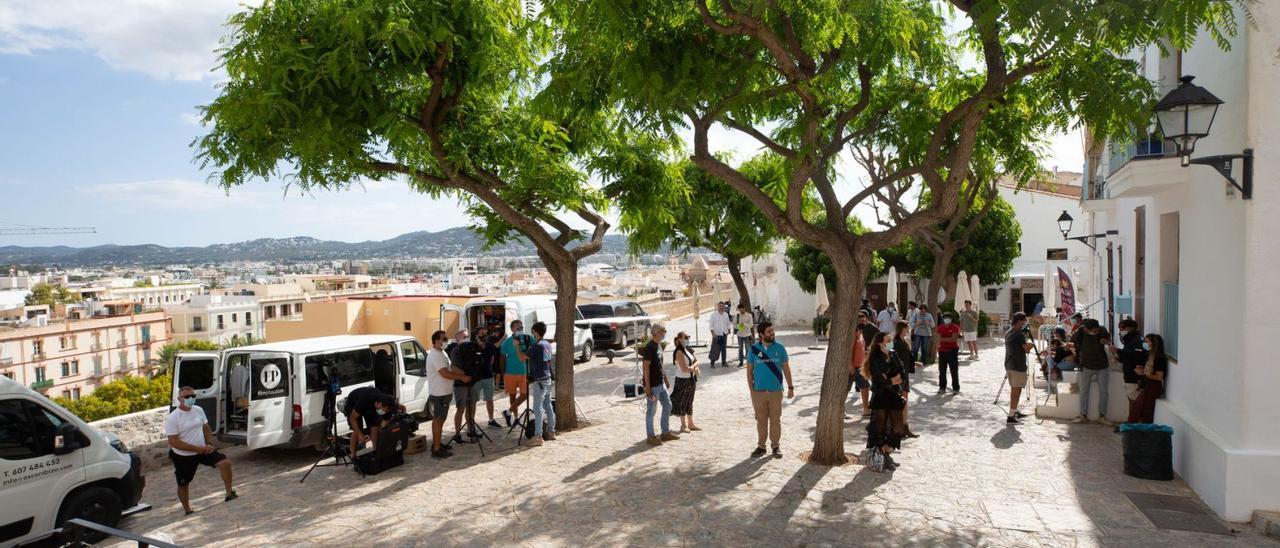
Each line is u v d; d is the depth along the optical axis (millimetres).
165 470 10203
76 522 4934
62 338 82812
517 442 10953
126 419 9953
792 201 8586
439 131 10094
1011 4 5871
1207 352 7758
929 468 8922
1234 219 7070
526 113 11094
